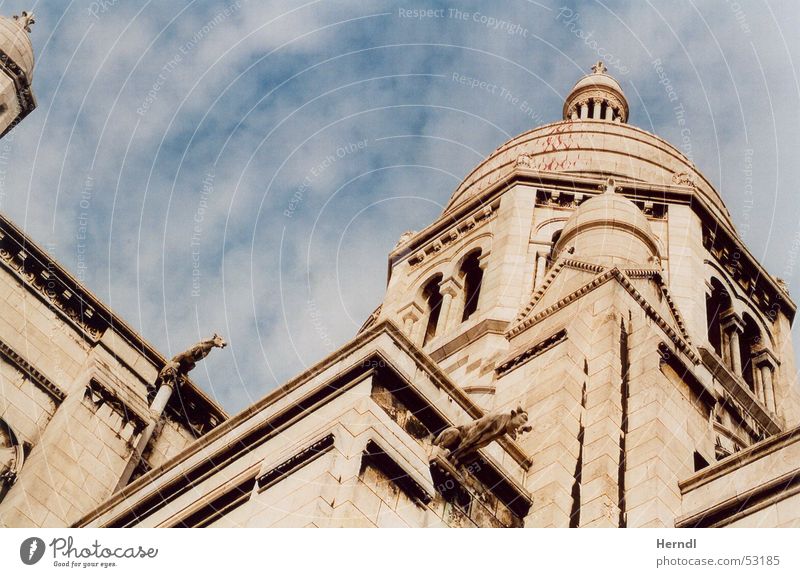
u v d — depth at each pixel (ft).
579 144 189.78
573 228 124.47
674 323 111.96
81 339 145.48
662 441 91.61
